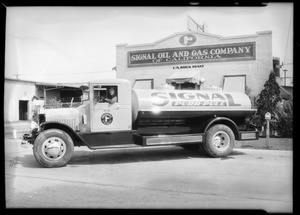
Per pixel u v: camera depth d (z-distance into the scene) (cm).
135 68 1066
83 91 682
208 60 983
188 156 731
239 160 655
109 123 657
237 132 732
